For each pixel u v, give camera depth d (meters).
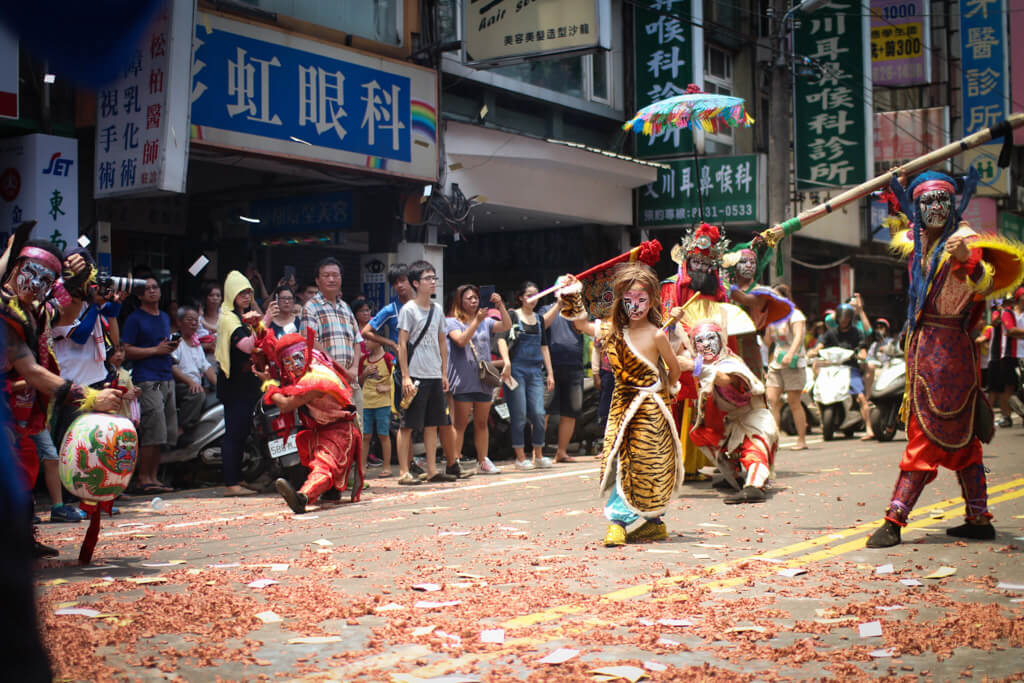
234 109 10.21
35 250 4.69
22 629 0.78
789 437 14.40
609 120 17.36
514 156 14.17
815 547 5.50
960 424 5.43
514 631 3.68
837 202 6.46
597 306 8.02
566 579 4.68
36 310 4.84
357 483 7.62
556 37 12.10
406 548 5.52
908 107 28.31
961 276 5.40
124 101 8.99
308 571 4.87
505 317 10.37
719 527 6.24
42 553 5.29
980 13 25.81
